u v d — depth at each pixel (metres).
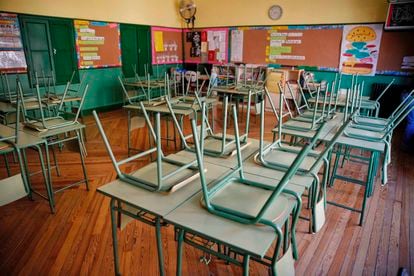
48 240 2.00
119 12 5.85
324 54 5.67
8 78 4.41
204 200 1.18
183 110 3.08
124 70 6.18
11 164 3.26
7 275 1.70
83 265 1.79
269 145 1.82
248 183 1.36
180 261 1.22
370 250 1.93
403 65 4.98
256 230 1.05
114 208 1.45
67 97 4.08
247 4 6.27
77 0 5.11
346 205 2.48
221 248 1.87
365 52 5.27
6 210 2.35
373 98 5.30
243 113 5.62
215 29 6.83
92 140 4.11
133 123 2.33
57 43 4.95
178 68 7.01
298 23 5.80
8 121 3.44
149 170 1.53
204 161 1.66
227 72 6.09
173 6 7.00
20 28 4.45
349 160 3.39
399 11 4.70
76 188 2.73
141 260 1.83
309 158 1.68
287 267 1.15
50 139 3.26
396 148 3.92
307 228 2.14
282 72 5.68
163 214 1.15
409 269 1.77
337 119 2.78
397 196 2.63
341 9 5.32
